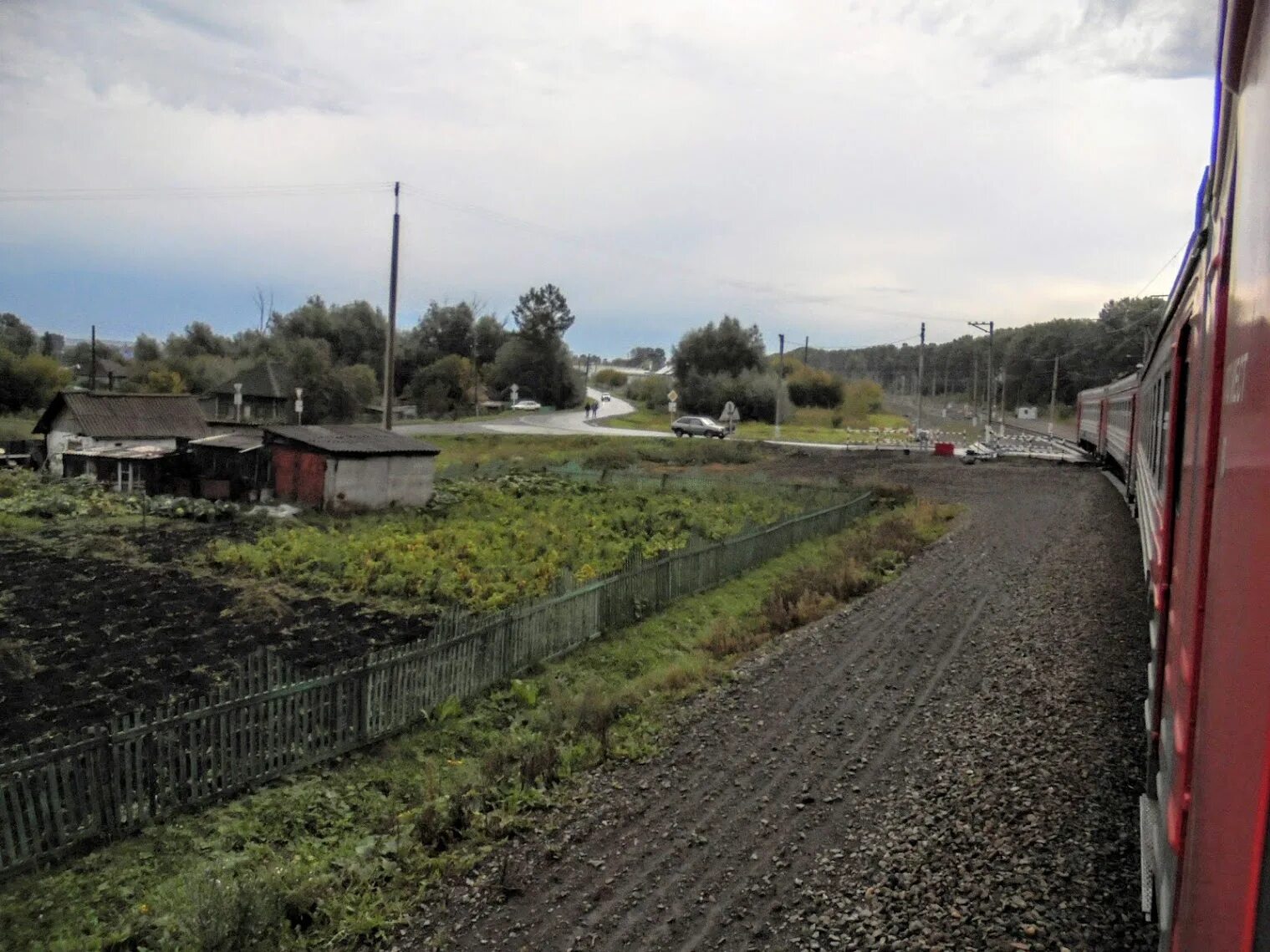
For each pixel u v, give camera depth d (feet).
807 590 59.52
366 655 37.35
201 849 28.32
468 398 331.57
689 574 62.03
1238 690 8.38
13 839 26.50
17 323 309.42
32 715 37.88
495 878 25.66
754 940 21.49
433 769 35.09
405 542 74.64
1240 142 10.75
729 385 314.55
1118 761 28.30
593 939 22.29
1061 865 22.39
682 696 41.27
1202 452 12.45
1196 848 9.63
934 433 260.83
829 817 27.61
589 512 97.09
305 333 353.31
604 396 445.37
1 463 132.16
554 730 37.40
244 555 68.59
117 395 133.39
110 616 53.67
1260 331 8.53
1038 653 41.19
